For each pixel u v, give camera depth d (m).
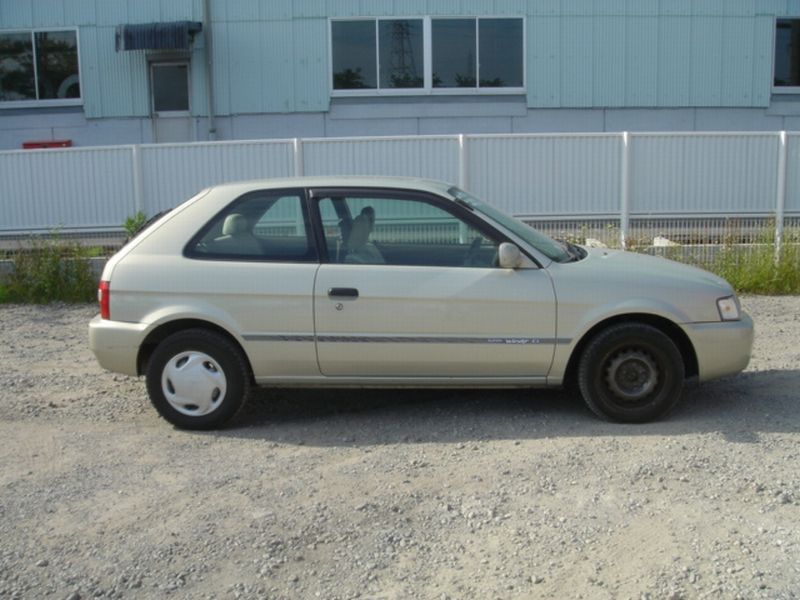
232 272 6.16
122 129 16.80
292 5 16.52
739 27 16.77
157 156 12.30
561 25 16.72
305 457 5.72
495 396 6.97
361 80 16.80
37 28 16.66
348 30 16.66
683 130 16.95
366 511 4.83
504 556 4.33
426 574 4.20
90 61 16.66
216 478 5.37
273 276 6.13
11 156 12.34
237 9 16.47
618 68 16.80
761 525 4.55
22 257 11.49
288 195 6.32
